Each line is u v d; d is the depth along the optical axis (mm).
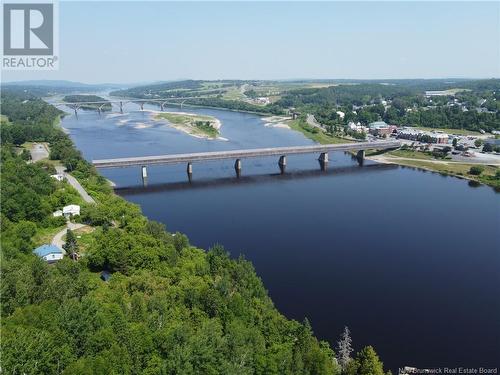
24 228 163875
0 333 79812
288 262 181875
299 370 93312
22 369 73062
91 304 92000
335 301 151625
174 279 131500
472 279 167500
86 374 73875
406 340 131500
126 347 84688
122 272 134875
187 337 90500
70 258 151750
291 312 145000
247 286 134750
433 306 149250
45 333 79938
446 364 122000
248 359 90875
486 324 139375
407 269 175500
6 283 98312
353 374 98375
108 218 190625
